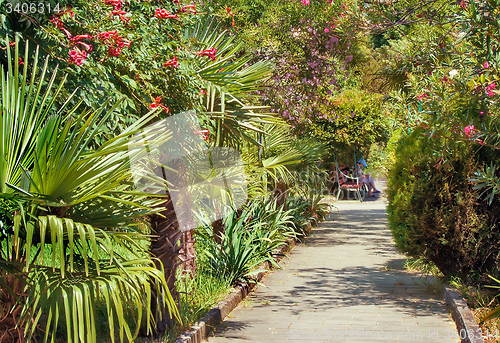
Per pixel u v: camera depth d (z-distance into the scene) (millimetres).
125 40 3715
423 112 6055
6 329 3551
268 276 8383
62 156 2992
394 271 8461
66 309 2838
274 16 11430
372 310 6109
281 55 11344
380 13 7516
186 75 4234
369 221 15828
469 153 6426
